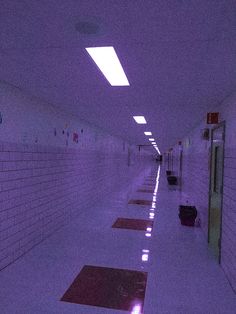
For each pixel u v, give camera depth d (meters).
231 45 2.11
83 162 7.02
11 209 3.64
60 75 3.14
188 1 1.51
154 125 8.00
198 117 5.96
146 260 3.95
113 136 11.55
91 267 3.64
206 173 5.22
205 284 3.27
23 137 3.94
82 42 2.16
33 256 3.95
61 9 1.65
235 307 2.79
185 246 4.62
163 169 27.41
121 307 2.73
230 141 3.48
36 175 4.36
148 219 6.41
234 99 3.39
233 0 1.49
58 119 5.30
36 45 2.25
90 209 7.37
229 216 3.40
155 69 2.81
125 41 2.11
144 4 1.56
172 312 2.67
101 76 3.15
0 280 3.19
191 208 6.03
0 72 3.05
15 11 1.69
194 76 3.00
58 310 2.63
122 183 14.00
